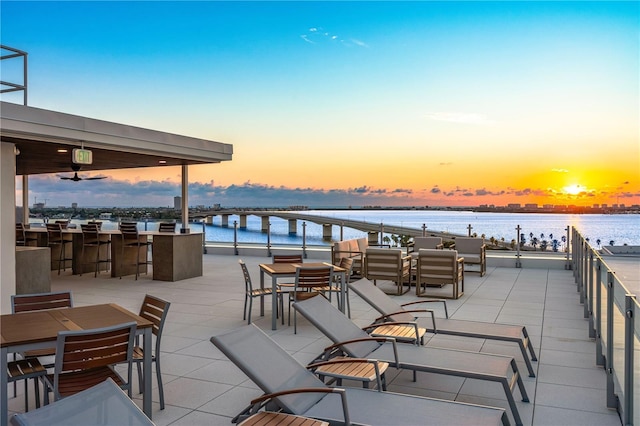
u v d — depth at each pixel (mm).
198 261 11508
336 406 3211
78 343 3205
